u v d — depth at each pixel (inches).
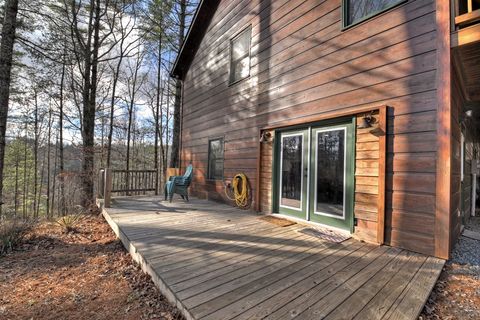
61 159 518.6
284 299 73.9
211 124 282.5
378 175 127.3
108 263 125.4
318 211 161.6
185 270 93.7
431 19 112.9
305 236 138.4
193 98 326.6
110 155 562.6
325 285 82.7
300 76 175.5
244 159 227.3
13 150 629.3
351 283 84.4
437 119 109.2
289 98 183.8
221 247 119.5
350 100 143.1
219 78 271.9
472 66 122.1
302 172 174.4
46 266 124.7
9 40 240.4
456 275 95.7
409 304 72.1
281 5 195.2
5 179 625.6
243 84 233.3
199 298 74.0
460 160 153.7
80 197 354.6
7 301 91.7
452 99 112.7
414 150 116.0
